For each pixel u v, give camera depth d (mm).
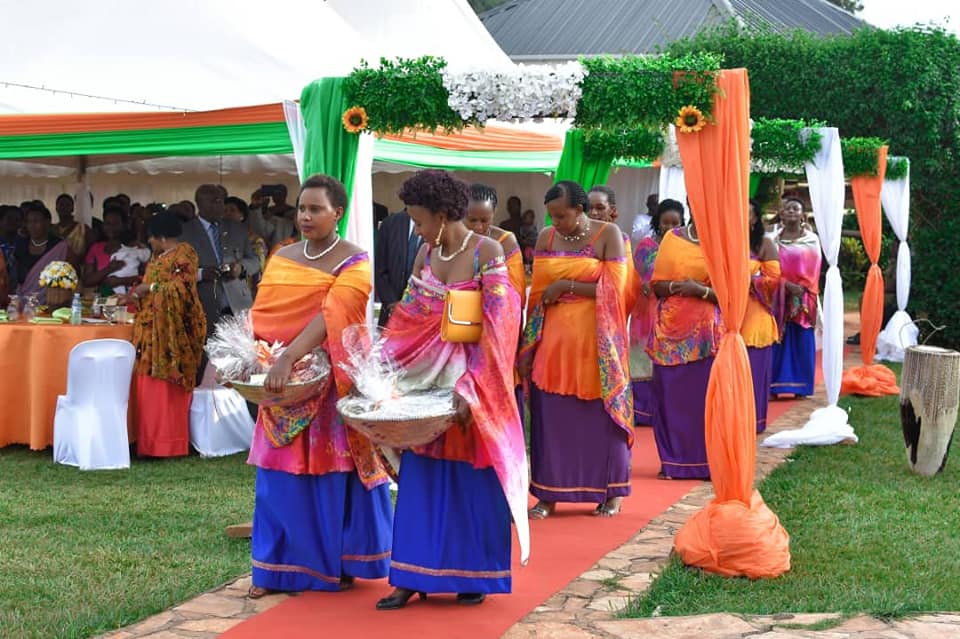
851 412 10156
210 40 9867
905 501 6770
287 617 4480
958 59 14891
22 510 6383
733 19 16547
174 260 7918
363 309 4605
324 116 6586
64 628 4340
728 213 5355
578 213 6102
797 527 6102
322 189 4566
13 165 14984
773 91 15664
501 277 4457
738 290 5383
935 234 15188
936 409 7445
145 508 6473
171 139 8023
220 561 5340
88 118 8164
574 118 5676
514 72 5656
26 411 8109
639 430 9148
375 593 4797
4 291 9422
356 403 4414
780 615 4539
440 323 4539
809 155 8906
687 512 6461
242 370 4574
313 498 4715
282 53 10023
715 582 5086
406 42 13922
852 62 15172
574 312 6180
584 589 4965
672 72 5367
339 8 14164
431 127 6004
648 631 4352
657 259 7387
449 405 4348
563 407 6223
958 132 14930
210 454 8039
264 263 10281
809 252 10625
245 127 7824
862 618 4469
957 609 4707
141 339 7883
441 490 4578
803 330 10719
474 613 4570
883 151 11055
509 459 4391
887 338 13969
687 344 7219
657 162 11281
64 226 11266
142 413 7906
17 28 9586
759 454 8281
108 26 9742
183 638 4254
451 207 4449
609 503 6348
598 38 21906
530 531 5988
